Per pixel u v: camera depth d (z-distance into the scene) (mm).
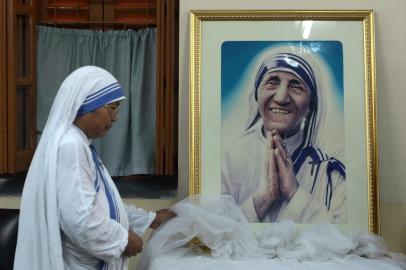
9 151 2633
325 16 2248
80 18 2855
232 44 2256
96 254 1668
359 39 2252
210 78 2250
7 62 2617
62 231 1689
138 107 2760
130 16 2844
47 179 1651
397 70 2326
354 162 2229
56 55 2793
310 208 2219
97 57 2818
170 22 2625
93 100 1710
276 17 2250
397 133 2338
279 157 2230
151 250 2094
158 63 2646
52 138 1681
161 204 2502
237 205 2215
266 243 2082
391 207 2352
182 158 2357
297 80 2246
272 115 2242
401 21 2312
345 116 2240
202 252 2123
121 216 1828
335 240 2082
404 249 2352
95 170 1757
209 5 2326
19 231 1696
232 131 2240
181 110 2352
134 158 2760
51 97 2789
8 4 2600
